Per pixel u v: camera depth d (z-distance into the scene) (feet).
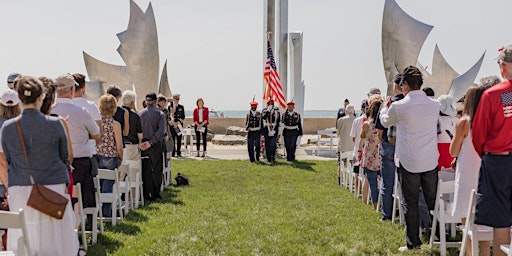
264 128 57.77
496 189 15.65
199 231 24.94
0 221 14.47
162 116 34.06
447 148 23.53
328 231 24.99
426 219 23.71
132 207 30.32
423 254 20.76
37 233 15.74
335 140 90.07
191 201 34.01
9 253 14.85
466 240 17.89
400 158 21.03
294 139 58.39
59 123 15.87
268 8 66.18
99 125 23.48
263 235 24.32
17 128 15.34
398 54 61.46
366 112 31.76
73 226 16.83
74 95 22.41
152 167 33.99
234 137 87.81
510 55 15.33
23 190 15.42
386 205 27.30
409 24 60.75
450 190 20.42
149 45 69.10
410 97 20.83
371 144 29.94
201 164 55.47
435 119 20.77
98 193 23.34
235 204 32.96
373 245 22.20
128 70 68.69
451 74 62.18
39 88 15.58
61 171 15.87
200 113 63.00
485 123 15.66
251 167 53.16
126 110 29.71
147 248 21.80
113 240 22.94
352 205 32.37
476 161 18.20
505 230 15.92
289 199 35.04
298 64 68.80
